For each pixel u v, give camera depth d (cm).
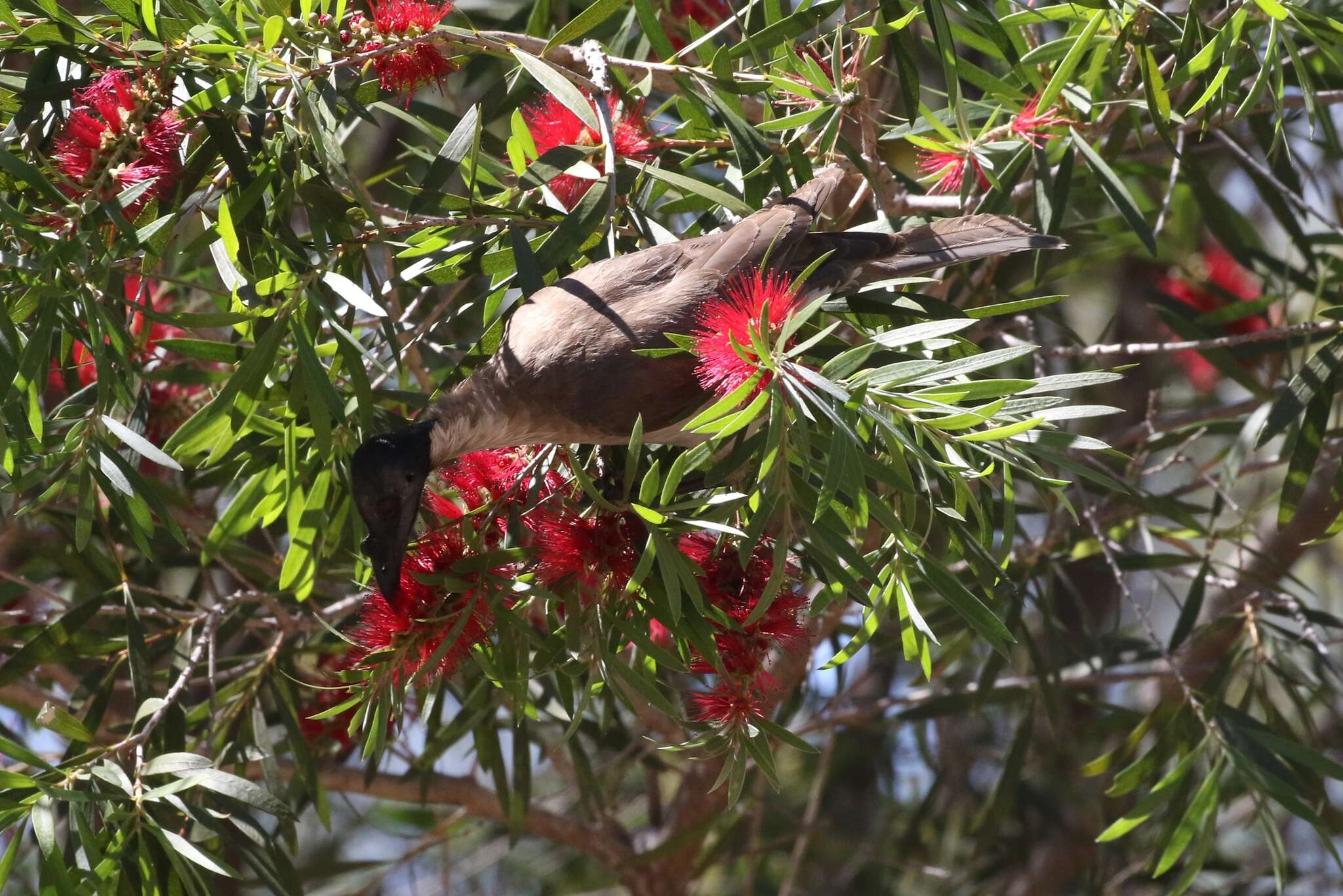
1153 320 1415
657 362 631
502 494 658
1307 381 783
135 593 927
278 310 614
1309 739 929
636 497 703
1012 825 1330
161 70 619
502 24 1048
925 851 1299
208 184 679
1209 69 777
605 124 649
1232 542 945
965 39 811
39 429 582
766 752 609
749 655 614
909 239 721
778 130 734
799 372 527
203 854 610
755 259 660
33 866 1163
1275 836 776
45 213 599
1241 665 956
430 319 743
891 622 1089
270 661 852
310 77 637
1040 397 646
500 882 1448
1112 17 749
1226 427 1032
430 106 853
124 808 632
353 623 918
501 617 611
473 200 655
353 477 638
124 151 603
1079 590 1427
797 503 564
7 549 1016
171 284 975
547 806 1419
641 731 1057
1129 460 922
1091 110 803
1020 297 981
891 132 790
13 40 635
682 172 794
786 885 1129
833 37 777
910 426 620
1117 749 874
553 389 636
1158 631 1533
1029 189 877
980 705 980
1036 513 992
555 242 636
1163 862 786
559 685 665
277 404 705
